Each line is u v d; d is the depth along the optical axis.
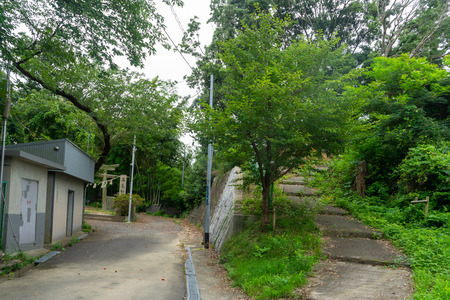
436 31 22.58
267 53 10.63
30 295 6.52
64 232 14.54
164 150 37.62
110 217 25.64
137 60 11.30
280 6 25.06
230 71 11.03
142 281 8.16
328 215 12.02
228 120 9.65
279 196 12.70
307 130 10.00
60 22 9.95
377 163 15.07
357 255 8.57
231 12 23.23
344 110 9.92
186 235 18.88
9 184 9.16
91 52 10.76
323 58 10.93
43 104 21.88
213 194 24.53
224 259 10.51
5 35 8.87
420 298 5.51
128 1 10.15
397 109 13.99
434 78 14.48
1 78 10.75
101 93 16.31
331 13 27.22
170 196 34.78
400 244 9.15
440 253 7.96
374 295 6.16
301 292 6.47
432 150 11.59
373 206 12.56
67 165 13.49
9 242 9.15
